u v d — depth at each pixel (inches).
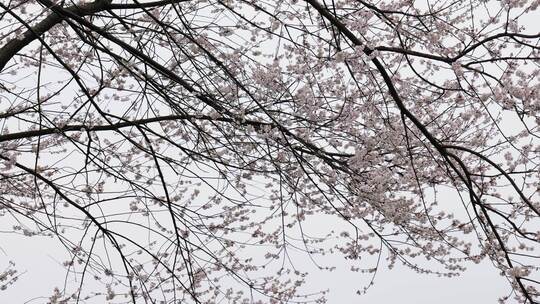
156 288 219.1
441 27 180.4
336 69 196.7
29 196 225.8
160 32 179.8
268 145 184.9
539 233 162.1
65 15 163.6
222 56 189.5
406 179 203.8
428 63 217.3
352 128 206.5
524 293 157.9
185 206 214.1
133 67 169.8
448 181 221.3
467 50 159.8
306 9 189.5
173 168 197.8
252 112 183.9
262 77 186.1
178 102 191.3
